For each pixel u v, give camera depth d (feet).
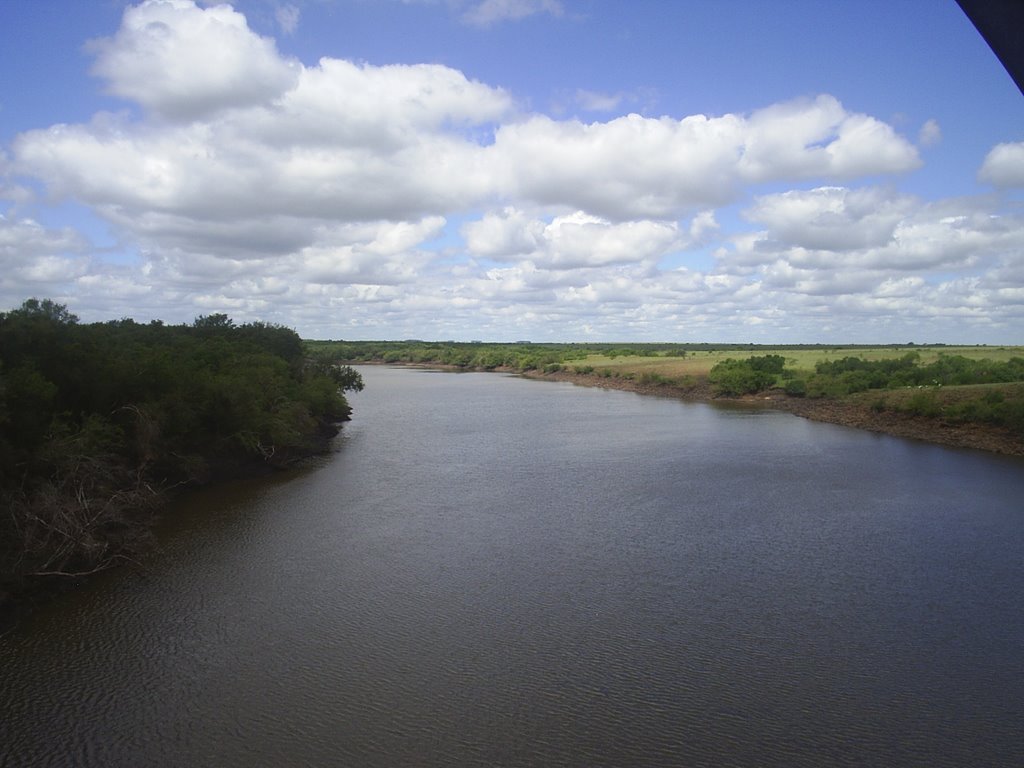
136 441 80.64
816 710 38.04
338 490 90.58
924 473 98.73
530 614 50.55
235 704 38.70
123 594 54.03
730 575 58.23
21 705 38.42
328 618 49.85
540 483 95.09
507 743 35.22
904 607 51.42
